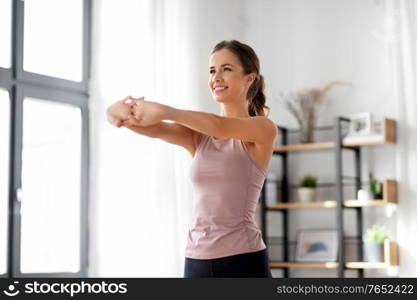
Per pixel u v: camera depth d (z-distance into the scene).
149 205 4.77
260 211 5.74
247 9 6.16
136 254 4.69
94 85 4.96
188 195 5.00
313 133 5.64
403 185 5.16
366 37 5.56
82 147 4.92
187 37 5.26
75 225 4.88
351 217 5.51
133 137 4.79
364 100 5.52
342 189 5.41
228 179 2.11
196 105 5.26
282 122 5.93
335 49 5.71
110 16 4.96
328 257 5.45
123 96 4.83
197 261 2.10
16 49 4.59
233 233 2.09
